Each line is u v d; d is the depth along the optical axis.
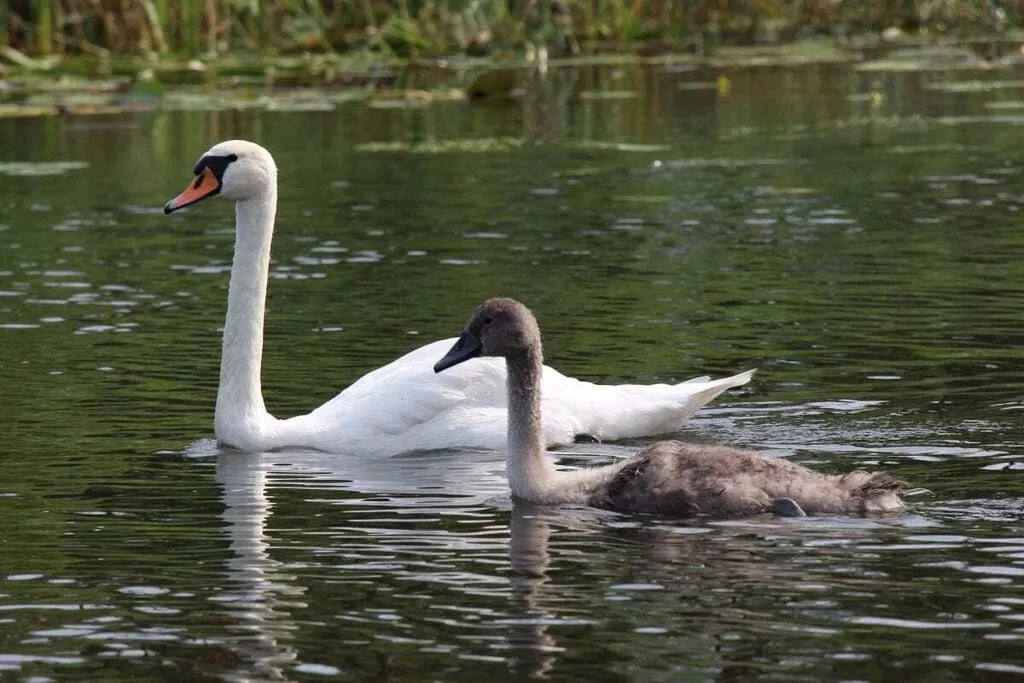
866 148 29.34
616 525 11.45
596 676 8.70
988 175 26.50
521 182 26.97
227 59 37.19
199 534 11.36
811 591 9.88
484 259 21.38
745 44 42.88
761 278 19.89
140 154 30.61
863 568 10.28
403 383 14.29
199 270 21.22
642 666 8.83
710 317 18.06
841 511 11.55
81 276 20.84
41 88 34.56
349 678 8.77
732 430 13.98
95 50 36.62
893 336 17.05
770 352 16.56
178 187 27.19
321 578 10.36
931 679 8.59
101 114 37.00
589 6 42.38
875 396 14.84
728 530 11.22
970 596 9.73
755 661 8.86
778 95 36.53
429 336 17.59
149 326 18.25
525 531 11.36
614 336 17.36
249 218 14.53
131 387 15.80
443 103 36.91
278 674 8.85
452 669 8.84
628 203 24.98
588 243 22.22
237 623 9.59
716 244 21.94
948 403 14.52
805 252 21.33
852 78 39.28
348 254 21.89
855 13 45.56
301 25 38.59
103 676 8.89
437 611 9.70
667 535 11.15
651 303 18.78
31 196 26.64
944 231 22.41
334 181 27.50
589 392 14.31
